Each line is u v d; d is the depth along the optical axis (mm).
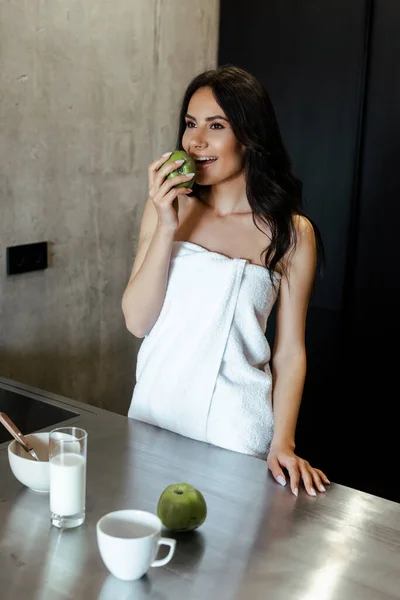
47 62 2418
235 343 1748
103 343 2893
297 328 1857
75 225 2660
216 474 1553
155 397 1782
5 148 2338
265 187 1812
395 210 3172
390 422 3312
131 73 2787
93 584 1180
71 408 1867
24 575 1194
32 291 2543
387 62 3072
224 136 1751
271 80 3295
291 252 1831
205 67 3285
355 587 1206
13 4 2264
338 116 3186
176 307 1776
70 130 2561
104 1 2596
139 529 1233
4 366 2490
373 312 3291
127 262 2938
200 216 1882
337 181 3242
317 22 3150
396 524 1400
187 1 3057
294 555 1282
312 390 3432
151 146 2959
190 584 1191
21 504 1396
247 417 1727
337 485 1547
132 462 1577
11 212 2402
